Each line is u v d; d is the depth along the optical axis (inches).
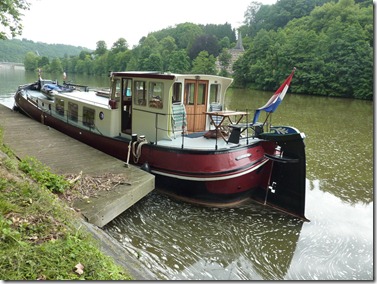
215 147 302.4
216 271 225.0
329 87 1921.8
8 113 552.7
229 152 299.1
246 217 301.0
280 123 812.0
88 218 217.5
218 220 291.1
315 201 346.0
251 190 330.0
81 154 346.9
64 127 466.0
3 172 198.4
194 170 299.3
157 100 333.7
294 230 283.3
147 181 285.3
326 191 375.2
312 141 628.4
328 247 259.8
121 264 156.5
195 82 356.8
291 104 1343.5
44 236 141.3
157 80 327.0
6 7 356.5
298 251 253.8
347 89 1812.3
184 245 251.1
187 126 362.9
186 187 310.0
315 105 1328.7
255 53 2519.7
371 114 1053.2
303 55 2098.9
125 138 372.5
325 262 241.1
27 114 609.6
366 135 692.7
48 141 388.2
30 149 352.2
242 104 1309.1
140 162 335.0
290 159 302.7
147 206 304.7
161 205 308.8
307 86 2021.4
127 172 302.8
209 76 363.3
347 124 832.3
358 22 2138.3
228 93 1966.0
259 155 322.0
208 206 313.6
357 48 1829.5
